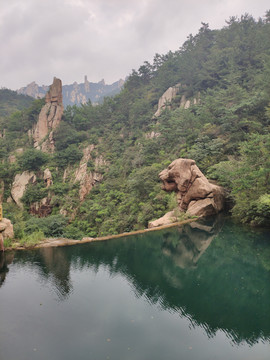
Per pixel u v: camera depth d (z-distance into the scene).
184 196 25.33
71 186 56.16
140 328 7.77
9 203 56.72
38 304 9.19
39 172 60.81
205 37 77.81
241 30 66.44
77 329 7.70
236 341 7.14
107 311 8.73
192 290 10.40
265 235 17.38
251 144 20.50
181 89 71.06
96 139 67.94
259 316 8.38
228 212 25.41
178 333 7.52
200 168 31.48
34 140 74.31
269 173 17.77
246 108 36.78
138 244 17.70
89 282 11.19
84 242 18.64
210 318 8.37
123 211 37.94
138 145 56.50
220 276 11.77
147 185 32.91
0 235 16.09
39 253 15.61
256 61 54.84
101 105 87.88
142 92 85.94
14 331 7.55
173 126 47.97
